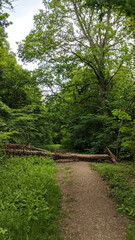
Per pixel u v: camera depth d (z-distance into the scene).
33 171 7.33
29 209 4.14
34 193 5.00
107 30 12.47
